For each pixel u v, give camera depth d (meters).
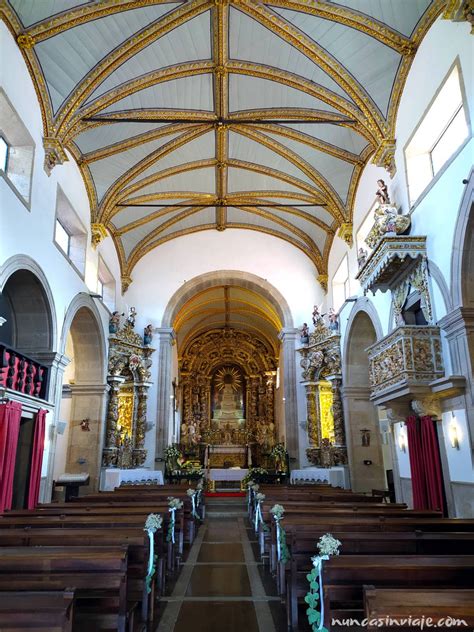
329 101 12.41
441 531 6.07
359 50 11.10
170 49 11.43
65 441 16.33
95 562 4.00
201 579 7.47
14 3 9.15
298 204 17.55
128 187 15.98
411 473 10.87
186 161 15.97
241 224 20.75
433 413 9.87
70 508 8.38
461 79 8.80
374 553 5.03
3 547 4.63
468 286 8.94
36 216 10.80
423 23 10.16
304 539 5.42
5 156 10.45
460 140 9.90
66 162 13.09
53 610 2.73
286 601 5.90
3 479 8.83
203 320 30.73
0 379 9.26
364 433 16.28
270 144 15.05
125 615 4.25
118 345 17.64
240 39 11.46
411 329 9.95
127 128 13.72
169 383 19.69
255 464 29.31
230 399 32.66
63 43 10.28
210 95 13.17
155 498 10.68
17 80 9.81
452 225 9.19
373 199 13.83
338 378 17.09
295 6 10.34
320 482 16.58
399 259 10.43
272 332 29.92
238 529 12.80
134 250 19.98
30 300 11.48
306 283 20.56
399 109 11.74
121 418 19.14
